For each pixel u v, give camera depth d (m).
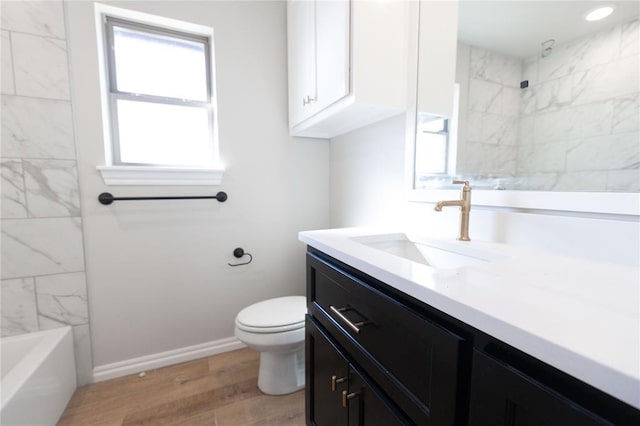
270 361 1.40
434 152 1.14
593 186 0.70
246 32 1.67
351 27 1.08
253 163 1.75
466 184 0.91
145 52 1.58
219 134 1.65
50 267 1.36
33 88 1.28
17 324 1.32
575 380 0.31
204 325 1.71
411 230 1.17
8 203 1.28
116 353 1.52
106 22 1.47
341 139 1.78
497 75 0.92
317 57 1.32
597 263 0.64
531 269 0.59
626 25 0.64
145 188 1.52
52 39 1.29
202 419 1.25
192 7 1.53
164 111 1.64
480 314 0.39
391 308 0.60
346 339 0.79
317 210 1.96
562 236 0.74
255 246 1.80
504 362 0.38
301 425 1.22
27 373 1.06
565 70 0.75
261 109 1.75
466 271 0.58
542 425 0.34
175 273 1.62
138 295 1.55
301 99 1.54
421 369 0.53
